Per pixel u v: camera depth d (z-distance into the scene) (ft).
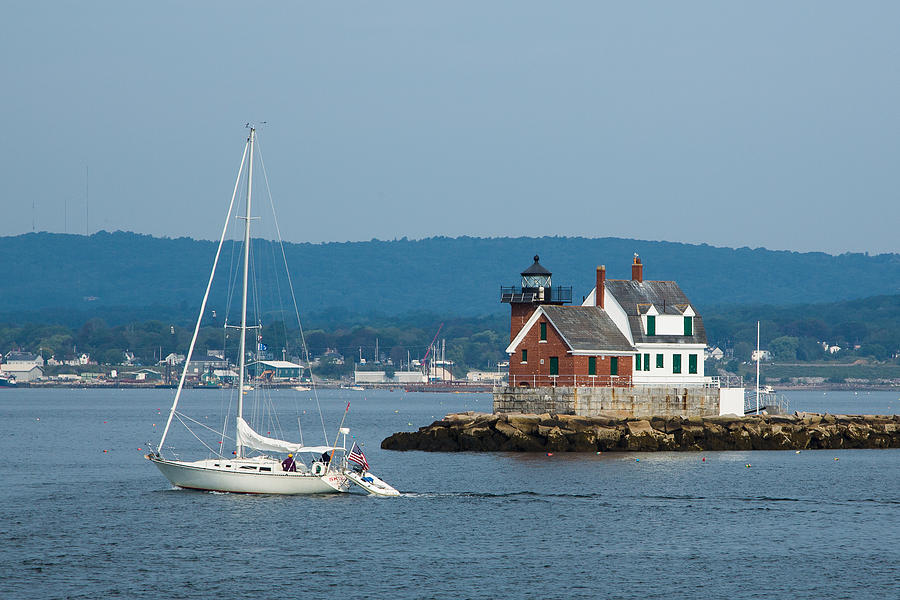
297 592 542.98
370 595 539.29
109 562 593.42
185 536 652.48
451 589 550.36
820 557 614.34
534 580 565.94
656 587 556.92
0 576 565.53
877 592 549.95
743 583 563.89
